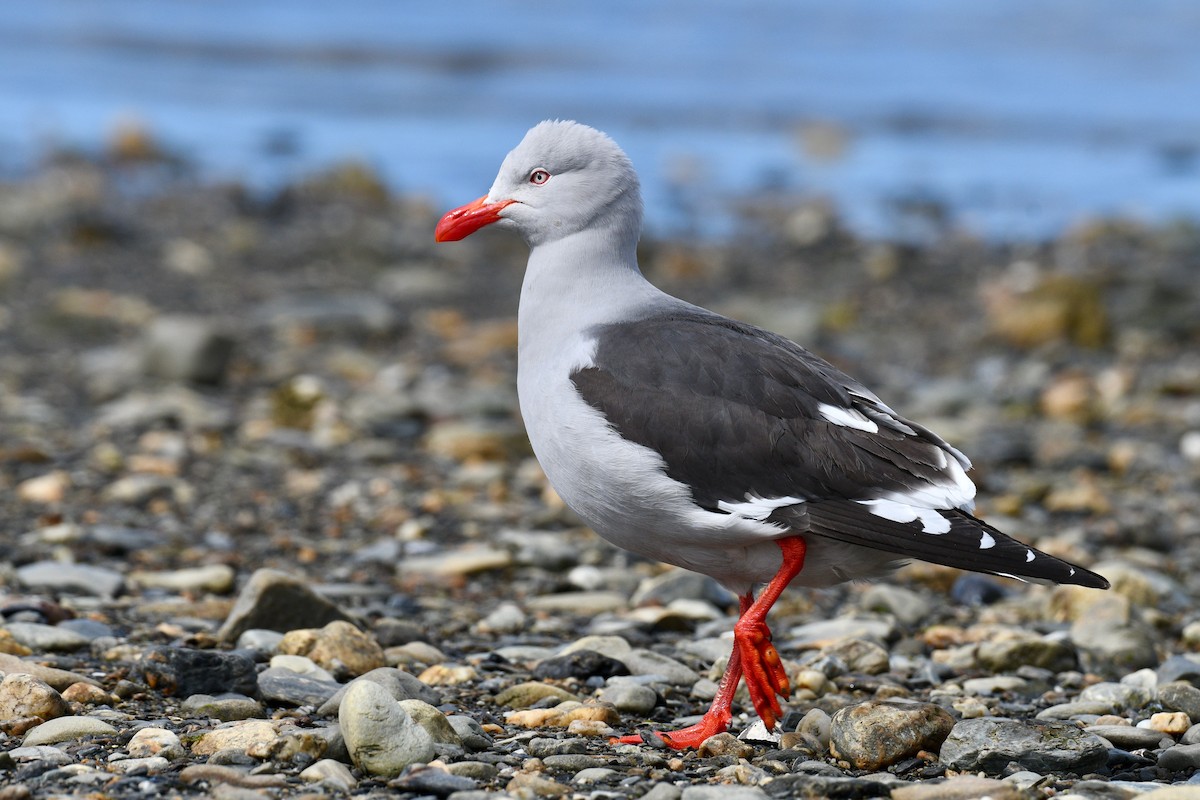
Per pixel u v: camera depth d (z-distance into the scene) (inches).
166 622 386.3
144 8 2202.3
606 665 355.3
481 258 1079.0
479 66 1909.4
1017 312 861.8
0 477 543.8
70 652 356.2
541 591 449.1
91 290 916.0
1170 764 286.2
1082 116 1721.2
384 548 483.5
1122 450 621.6
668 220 1217.4
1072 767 283.1
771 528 299.4
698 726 308.2
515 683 346.9
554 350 329.1
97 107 1563.7
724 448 303.6
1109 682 358.0
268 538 493.0
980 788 257.8
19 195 1150.3
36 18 2076.8
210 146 1417.3
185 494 532.7
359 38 2053.4
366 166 1279.5
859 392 317.4
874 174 1428.4
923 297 987.9
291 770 271.7
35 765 269.7
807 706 337.1
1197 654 390.0
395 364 780.6
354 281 987.9
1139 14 2322.8
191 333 714.8
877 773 281.4
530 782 263.4
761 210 1264.8
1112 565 444.5
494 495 548.7
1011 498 552.4
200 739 282.8
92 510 510.6
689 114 1688.0
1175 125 1676.9
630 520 312.8
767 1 2428.6
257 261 1029.2
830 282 1029.2
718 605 433.7
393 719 275.9
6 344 778.8
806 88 1841.8
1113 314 889.5
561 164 338.3
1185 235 1146.7
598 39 2121.1
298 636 352.2
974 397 727.7
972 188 1375.5
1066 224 1227.9
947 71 1961.1
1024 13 2340.1
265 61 1884.8
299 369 754.8
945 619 429.1
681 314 330.6
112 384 695.1
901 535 294.8
